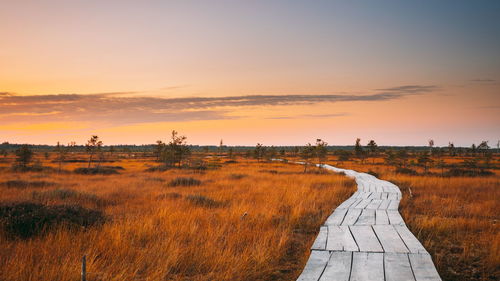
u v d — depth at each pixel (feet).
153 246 21.77
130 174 106.52
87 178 91.09
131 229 25.59
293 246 23.94
